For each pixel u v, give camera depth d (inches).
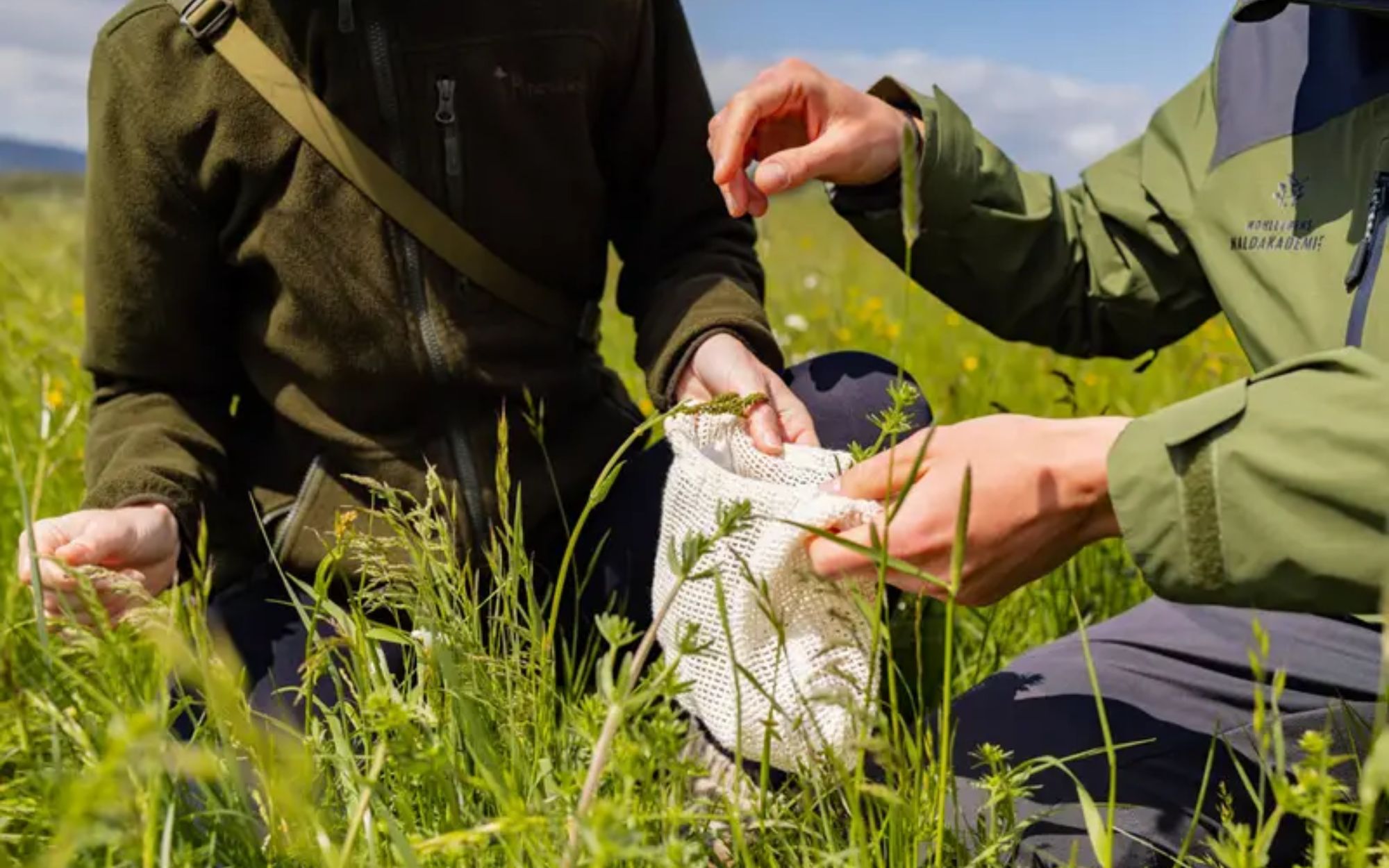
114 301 74.3
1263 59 67.6
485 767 44.8
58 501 102.5
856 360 77.0
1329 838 40.7
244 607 75.6
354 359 73.4
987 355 183.6
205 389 78.1
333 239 71.8
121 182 72.5
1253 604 47.9
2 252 242.5
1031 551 51.2
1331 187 62.4
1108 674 61.3
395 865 47.0
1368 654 60.4
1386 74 61.6
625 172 82.1
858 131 72.2
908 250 44.7
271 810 46.9
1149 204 75.1
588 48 74.9
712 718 59.4
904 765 48.1
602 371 83.5
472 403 75.0
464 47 71.8
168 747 44.0
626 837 35.7
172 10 70.6
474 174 73.0
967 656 85.3
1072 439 50.0
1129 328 79.4
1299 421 46.0
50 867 30.4
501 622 59.2
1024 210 77.4
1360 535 45.0
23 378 133.9
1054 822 54.6
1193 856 53.7
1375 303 57.8
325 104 70.7
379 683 52.6
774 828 50.9
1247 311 65.0
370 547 59.3
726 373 70.9
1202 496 47.0
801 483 64.8
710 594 59.2
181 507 70.4
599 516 79.2
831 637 57.0
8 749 51.4
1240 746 56.8
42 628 49.3
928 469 50.9
